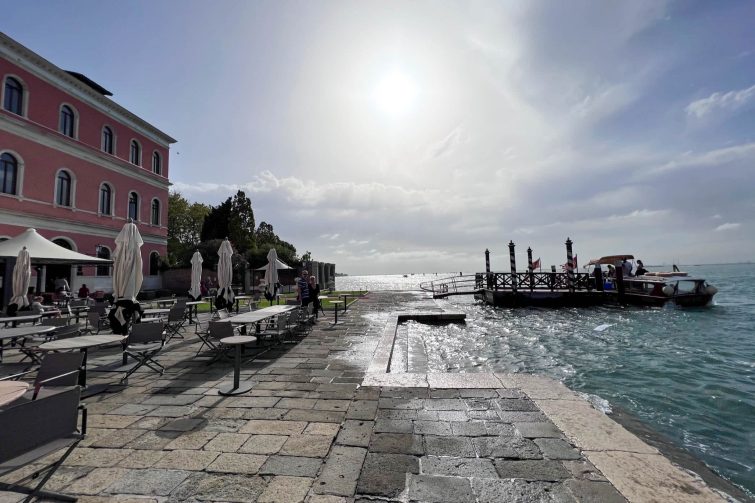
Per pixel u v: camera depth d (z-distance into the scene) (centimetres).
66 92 2202
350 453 337
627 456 324
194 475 302
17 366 671
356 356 738
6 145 1870
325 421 411
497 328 1569
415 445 350
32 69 2002
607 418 406
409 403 459
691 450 502
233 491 278
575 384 809
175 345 860
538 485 282
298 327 1009
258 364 676
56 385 383
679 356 1066
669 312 2058
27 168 1962
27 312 974
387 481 290
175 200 4706
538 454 330
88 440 366
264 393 512
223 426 400
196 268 1275
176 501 267
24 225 1933
